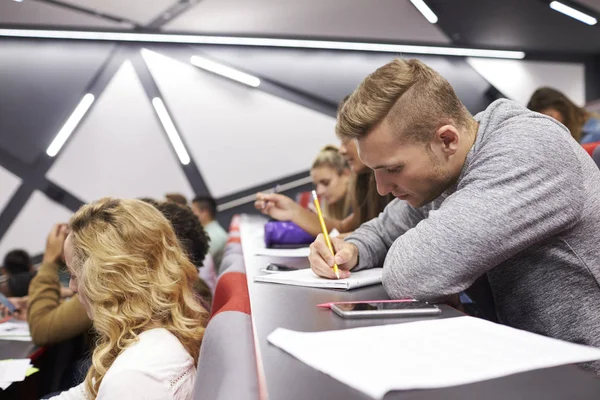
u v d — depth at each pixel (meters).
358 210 1.88
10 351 1.61
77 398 1.12
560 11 4.84
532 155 0.86
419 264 0.82
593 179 0.91
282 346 0.55
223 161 5.66
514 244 0.83
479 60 5.88
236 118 5.68
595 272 0.89
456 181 0.96
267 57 5.68
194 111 5.64
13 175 5.42
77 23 5.11
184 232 1.51
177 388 0.89
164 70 5.60
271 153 5.71
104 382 0.87
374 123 0.89
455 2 4.67
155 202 1.55
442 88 0.92
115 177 5.55
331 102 5.72
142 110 5.58
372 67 5.75
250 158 5.69
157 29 5.27
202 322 1.03
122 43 5.55
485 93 5.88
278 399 0.42
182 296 1.03
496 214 0.82
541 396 0.42
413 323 0.63
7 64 5.41
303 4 4.69
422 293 0.82
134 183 5.58
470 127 0.95
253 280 1.00
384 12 4.88
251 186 5.68
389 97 0.89
